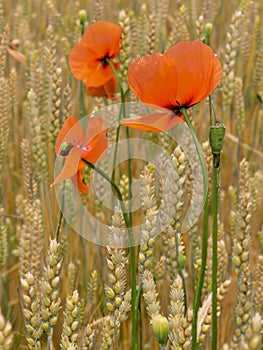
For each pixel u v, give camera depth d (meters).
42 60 1.22
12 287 1.05
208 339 0.79
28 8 1.58
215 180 0.61
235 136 1.30
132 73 0.62
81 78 0.93
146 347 0.91
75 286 0.88
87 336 0.68
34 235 0.81
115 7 1.68
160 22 1.36
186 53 0.61
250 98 1.36
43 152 0.97
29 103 0.99
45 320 0.64
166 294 0.87
